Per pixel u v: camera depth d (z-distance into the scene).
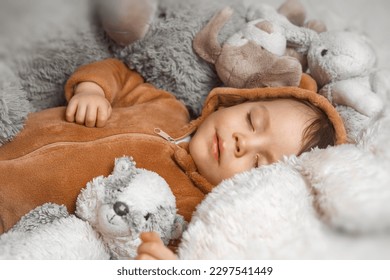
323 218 0.63
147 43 1.04
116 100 1.02
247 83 0.98
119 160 0.78
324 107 0.92
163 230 0.72
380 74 0.96
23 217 0.79
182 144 0.93
